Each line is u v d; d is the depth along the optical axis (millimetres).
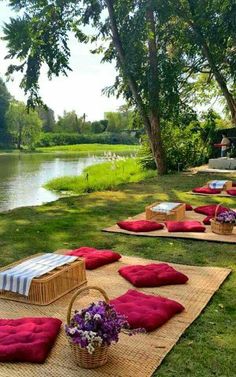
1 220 7598
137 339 3229
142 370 2842
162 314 3496
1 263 5125
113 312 2967
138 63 14336
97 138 60938
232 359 3000
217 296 4102
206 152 18656
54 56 14656
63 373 2805
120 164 20766
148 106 14844
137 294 3902
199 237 6137
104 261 4930
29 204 12102
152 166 17953
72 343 2877
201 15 13977
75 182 16078
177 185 12180
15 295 4004
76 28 14938
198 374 2816
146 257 5340
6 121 51062
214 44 14680
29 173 21500
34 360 2900
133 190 11344
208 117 18953
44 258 4406
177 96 14734
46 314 3684
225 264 5062
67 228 6949
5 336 3105
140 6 13719
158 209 7199
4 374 2787
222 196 10023
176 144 17703
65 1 14039
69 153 42969
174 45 15586
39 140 54125
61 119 72000
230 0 13312
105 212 8312
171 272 4434
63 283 4090
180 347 3150
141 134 18703
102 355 2855
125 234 6484
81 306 3842
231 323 3537
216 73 15469
